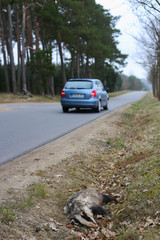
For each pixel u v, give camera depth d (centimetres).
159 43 1609
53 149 630
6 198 354
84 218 331
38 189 390
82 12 3519
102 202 380
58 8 3262
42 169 486
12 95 2939
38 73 3180
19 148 626
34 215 329
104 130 895
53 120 1088
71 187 437
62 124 987
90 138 758
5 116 1213
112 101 2908
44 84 3275
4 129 866
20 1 2755
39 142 692
